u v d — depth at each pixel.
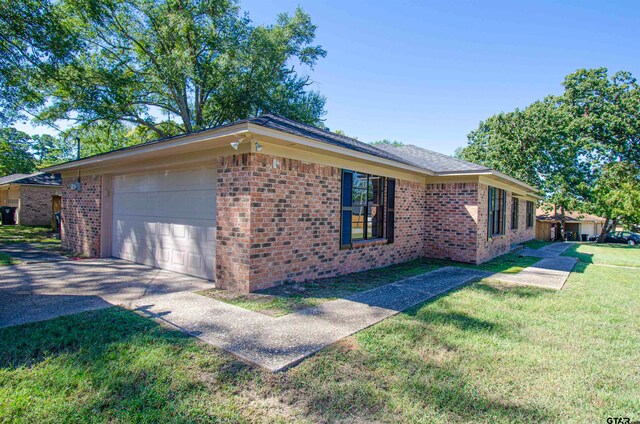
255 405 2.60
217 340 3.78
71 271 7.61
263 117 7.19
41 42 11.50
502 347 3.84
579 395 2.87
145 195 8.68
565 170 24.88
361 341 3.87
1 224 21.09
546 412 2.62
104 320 4.31
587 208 25.45
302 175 6.72
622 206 25.17
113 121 19.11
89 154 31.44
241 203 5.88
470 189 10.38
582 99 26.27
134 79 19.64
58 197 18.83
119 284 6.44
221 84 19.73
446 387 2.93
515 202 17.72
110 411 2.45
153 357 3.30
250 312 4.82
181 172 7.66
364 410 2.57
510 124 25.23
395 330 4.26
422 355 3.56
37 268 7.90
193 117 23.34
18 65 11.77
